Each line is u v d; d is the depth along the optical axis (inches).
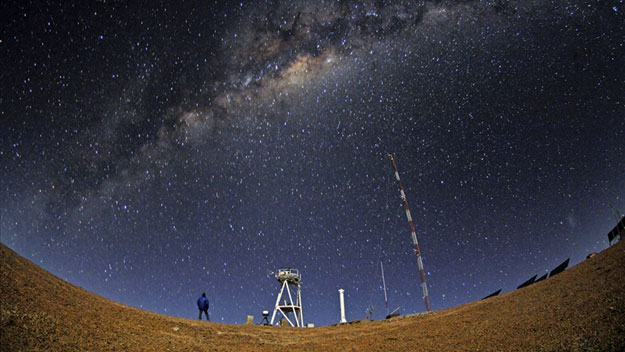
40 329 345.7
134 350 374.0
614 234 784.3
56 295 453.4
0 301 364.5
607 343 307.3
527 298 555.8
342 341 510.3
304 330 635.5
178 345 424.2
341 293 1036.5
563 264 754.2
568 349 322.7
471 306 661.9
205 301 714.2
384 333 543.5
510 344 376.8
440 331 500.1
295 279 1363.2
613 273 487.5
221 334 517.7
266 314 879.7
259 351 449.1
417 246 1280.8
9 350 291.4
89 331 386.9
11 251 526.6
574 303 441.1
